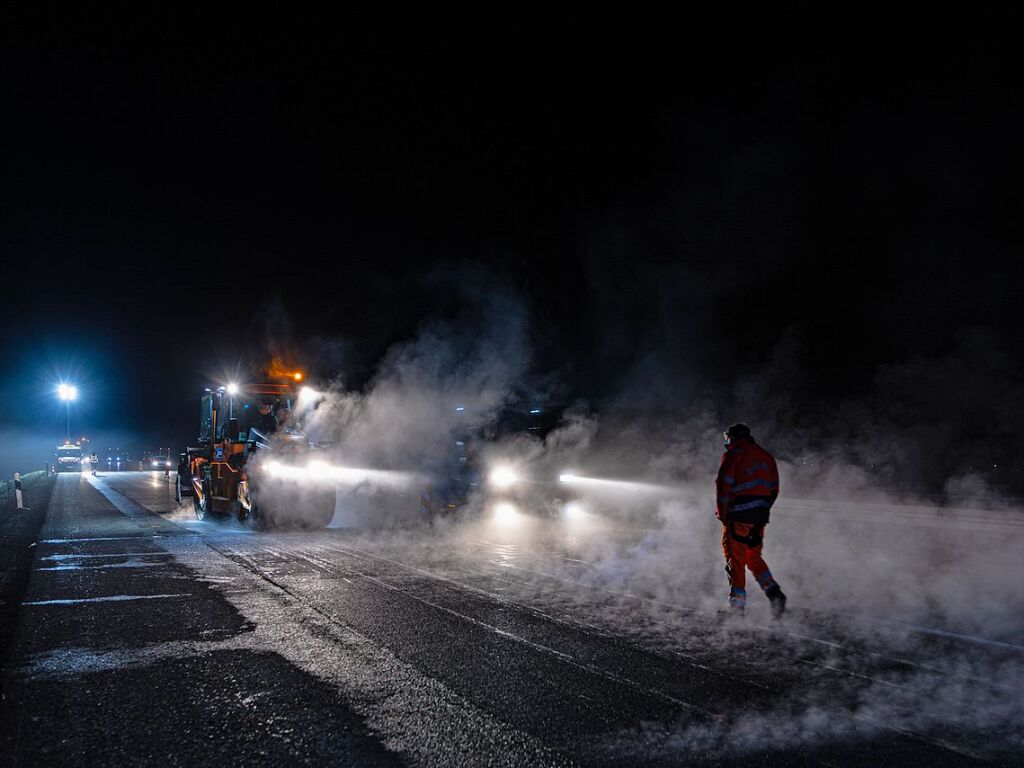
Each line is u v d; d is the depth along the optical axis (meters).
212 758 3.91
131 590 7.92
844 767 3.84
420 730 4.26
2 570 9.21
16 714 4.49
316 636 6.11
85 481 37.16
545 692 4.86
